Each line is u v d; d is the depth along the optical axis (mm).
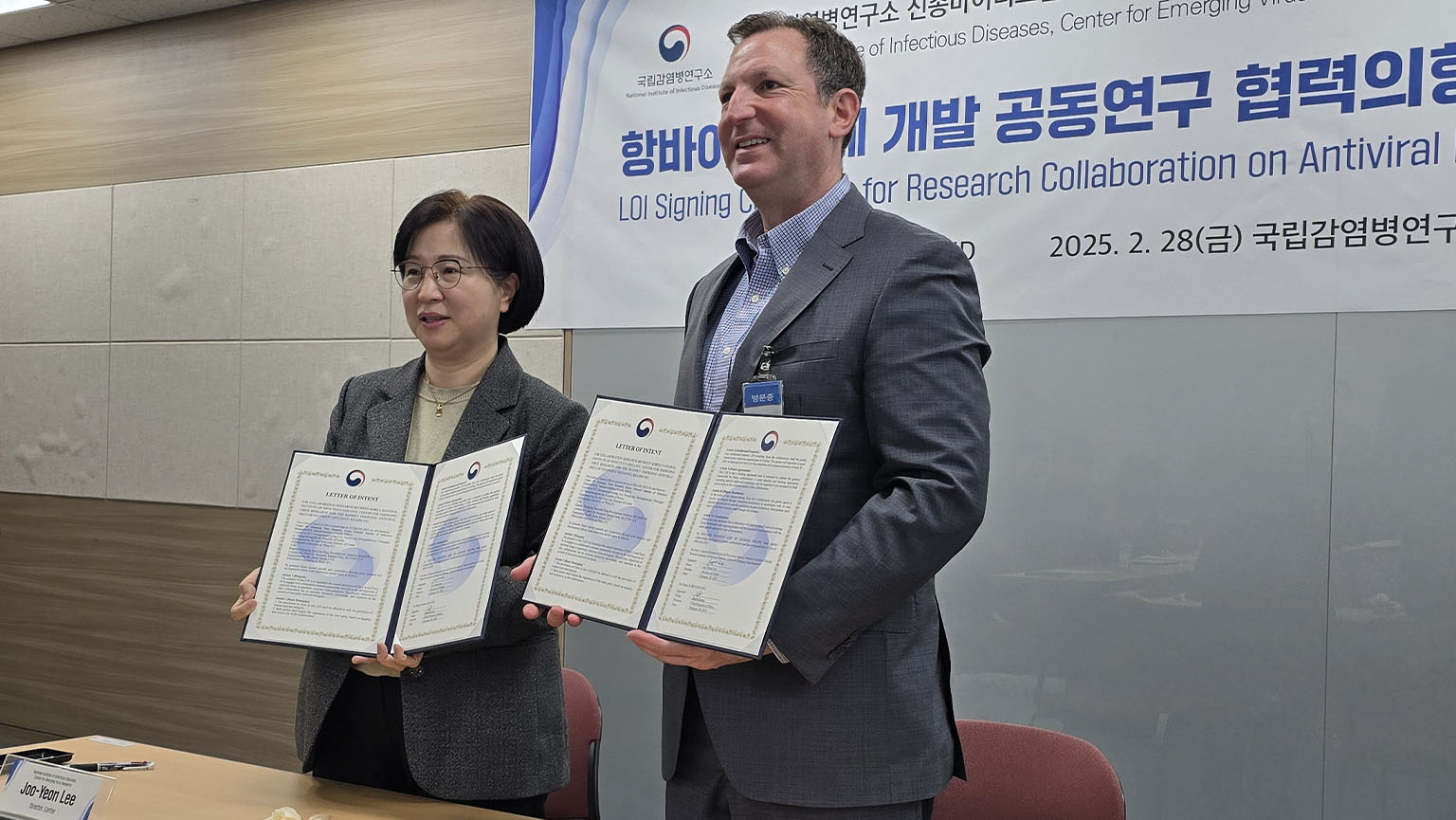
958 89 3348
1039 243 3242
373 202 4359
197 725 4664
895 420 1488
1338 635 2924
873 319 1534
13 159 5195
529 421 1952
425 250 1987
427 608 1646
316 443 4449
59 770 1674
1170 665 3107
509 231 2025
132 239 4918
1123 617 3168
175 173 4824
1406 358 2852
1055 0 3209
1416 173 2814
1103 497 3193
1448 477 2814
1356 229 2879
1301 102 2928
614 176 3875
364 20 4398
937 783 1567
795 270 1631
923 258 1553
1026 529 3295
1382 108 2844
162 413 4816
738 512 1467
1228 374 3043
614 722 3834
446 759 1808
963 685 3377
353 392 2156
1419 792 2836
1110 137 3146
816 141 1657
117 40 4973
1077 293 3197
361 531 1759
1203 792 3062
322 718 1879
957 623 3391
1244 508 3027
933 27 3383
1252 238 2988
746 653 1381
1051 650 3258
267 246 4586
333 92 4461
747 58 1671
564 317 3961
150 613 4812
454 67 4207
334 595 1723
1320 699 2941
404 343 4273
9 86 5188
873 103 3471
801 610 1433
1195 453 3082
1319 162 2912
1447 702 2812
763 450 1487
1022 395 3293
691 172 3736
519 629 1826
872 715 1521
